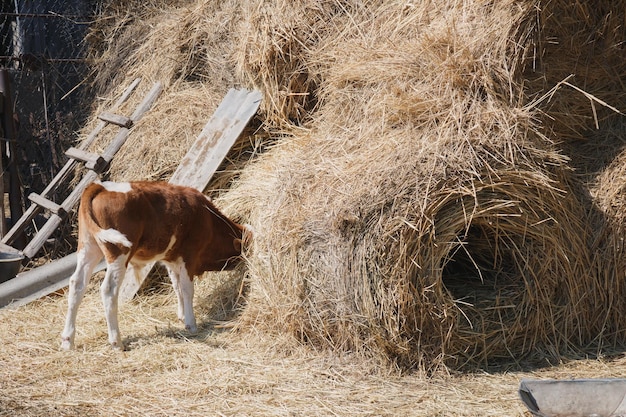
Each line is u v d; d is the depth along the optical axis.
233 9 7.64
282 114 6.80
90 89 8.95
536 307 5.23
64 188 8.07
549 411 4.28
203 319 5.93
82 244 5.38
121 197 5.27
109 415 4.30
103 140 7.83
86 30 9.28
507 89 5.43
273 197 5.54
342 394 4.60
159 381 4.77
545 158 5.32
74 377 4.85
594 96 5.80
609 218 5.41
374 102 5.77
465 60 5.46
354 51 6.47
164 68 7.93
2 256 7.05
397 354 4.93
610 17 5.75
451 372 4.96
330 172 5.36
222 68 7.52
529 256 5.23
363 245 4.93
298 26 6.84
